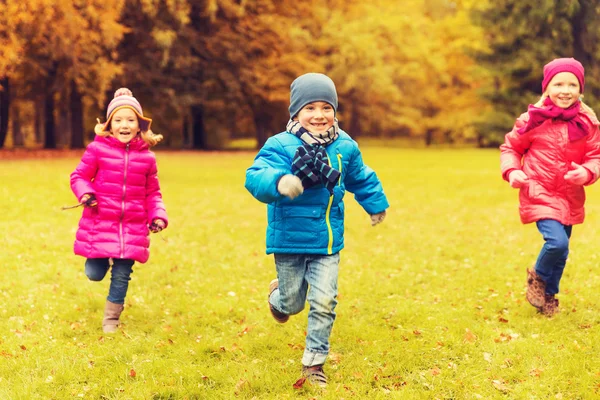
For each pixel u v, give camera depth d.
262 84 33.97
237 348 4.20
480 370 3.73
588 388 3.40
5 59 18.30
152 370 3.78
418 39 42.59
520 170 4.54
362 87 38.47
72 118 30.61
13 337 4.37
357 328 4.59
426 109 50.12
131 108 4.53
